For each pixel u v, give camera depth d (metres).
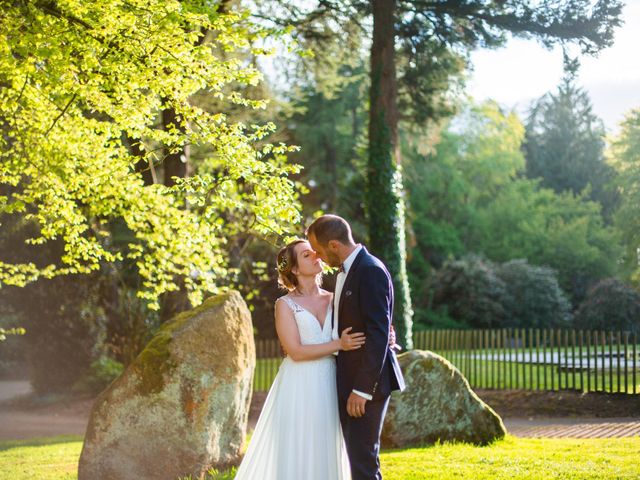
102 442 7.00
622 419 13.74
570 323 32.41
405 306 19.12
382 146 19.33
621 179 38.00
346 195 34.88
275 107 22.97
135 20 8.29
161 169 20.38
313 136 34.09
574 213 45.41
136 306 17.81
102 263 19.38
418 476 6.64
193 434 7.07
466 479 6.48
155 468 6.98
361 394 4.41
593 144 54.88
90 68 8.61
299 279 4.96
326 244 4.68
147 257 11.09
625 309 29.92
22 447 11.39
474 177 47.03
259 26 9.10
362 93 24.77
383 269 4.62
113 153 10.02
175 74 8.69
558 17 17.88
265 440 5.04
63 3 8.33
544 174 55.16
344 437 4.60
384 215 19.27
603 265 40.97
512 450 8.45
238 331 7.51
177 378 7.07
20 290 19.81
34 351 20.11
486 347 17.67
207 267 10.84
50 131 9.84
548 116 56.88
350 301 4.59
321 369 4.84
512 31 18.38
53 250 19.78
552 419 14.41
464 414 9.04
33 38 8.23
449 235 43.88
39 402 19.11
